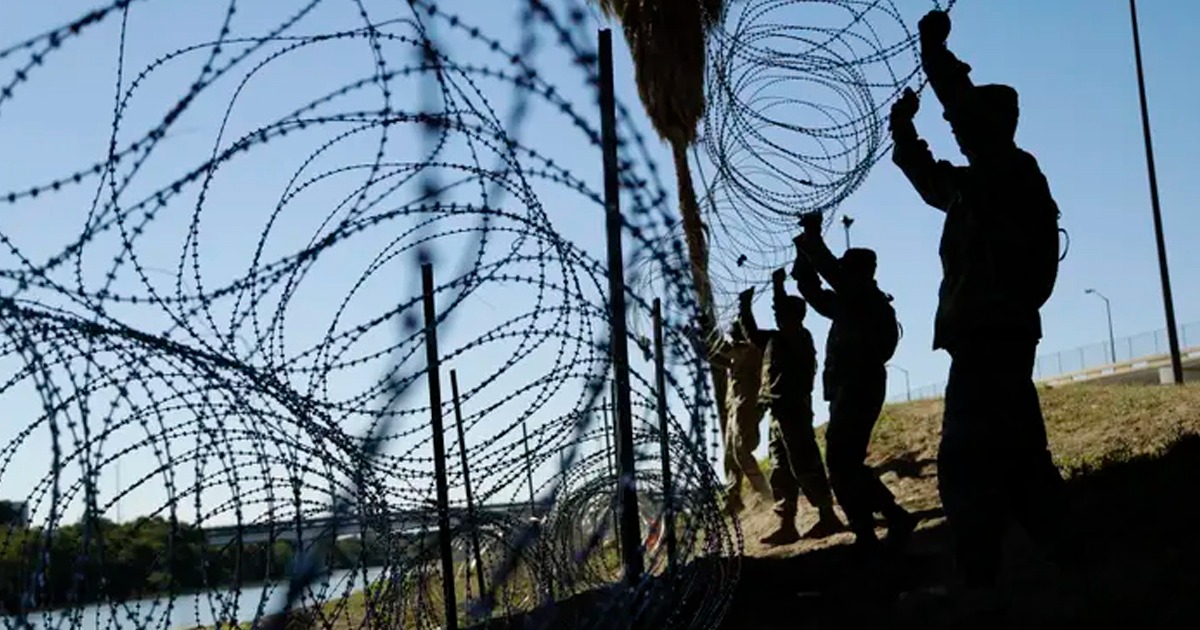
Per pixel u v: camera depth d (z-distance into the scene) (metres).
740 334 14.70
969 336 7.39
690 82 17.86
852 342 10.94
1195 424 13.91
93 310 5.19
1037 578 7.48
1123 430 14.88
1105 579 7.10
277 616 5.60
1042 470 7.43
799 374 13.46
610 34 6.09
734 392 15.50
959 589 7.58
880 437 18.41
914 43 9.13
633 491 6.30
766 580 10.45
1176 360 33.72
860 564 10.31
